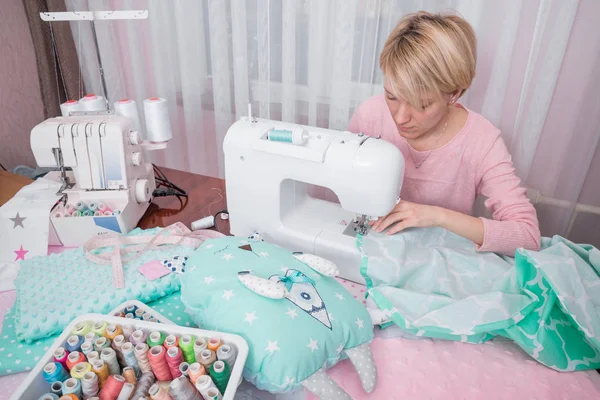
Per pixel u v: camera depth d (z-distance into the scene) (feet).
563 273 2.50
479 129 3.57
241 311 2.28
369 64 4.89
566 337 2.48
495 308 2.51
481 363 2.45
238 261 2.62
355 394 2.27
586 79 4.22
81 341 2.23
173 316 2.78
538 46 4.16
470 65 2.78
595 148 4.50
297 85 5.47
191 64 5.84
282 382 2.11
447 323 2.48
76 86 6.15
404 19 2.98
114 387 2.04
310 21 4.82
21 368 2.41
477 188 3.84
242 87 5.60
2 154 5.64
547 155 4.77
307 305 2.35
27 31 5.64
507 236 3.04
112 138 3.39
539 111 4.37
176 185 4.42
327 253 3.13
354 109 5.23
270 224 3.33
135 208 3.69
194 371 2.03
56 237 3.41
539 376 2.37
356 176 2.77
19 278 2.90
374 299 2.66
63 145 3.36
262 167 3.13
